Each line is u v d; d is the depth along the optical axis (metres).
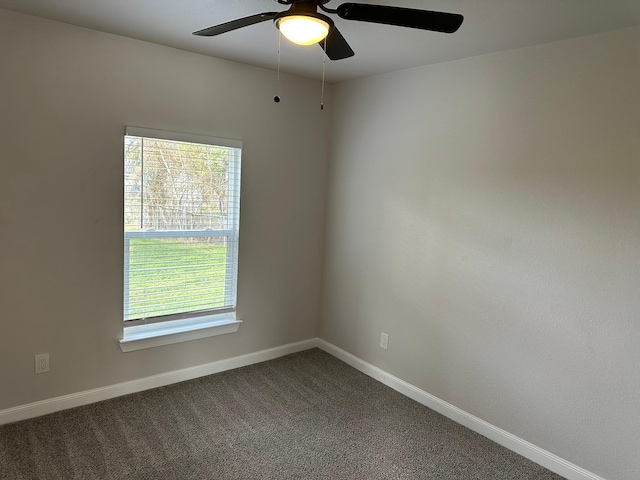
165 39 2.63
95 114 2.59
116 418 2.64
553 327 2.32
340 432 2.62
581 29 2.06
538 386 2.40
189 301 3.17
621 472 2.12
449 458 2.42
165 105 2.82
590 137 2.14
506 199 2.49
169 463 2.24
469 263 2.69
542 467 2.38
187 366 3.20
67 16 2.32
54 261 2.56
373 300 3.37
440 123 2.81
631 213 2.02
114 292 2.79
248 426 2.63
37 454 2.26
